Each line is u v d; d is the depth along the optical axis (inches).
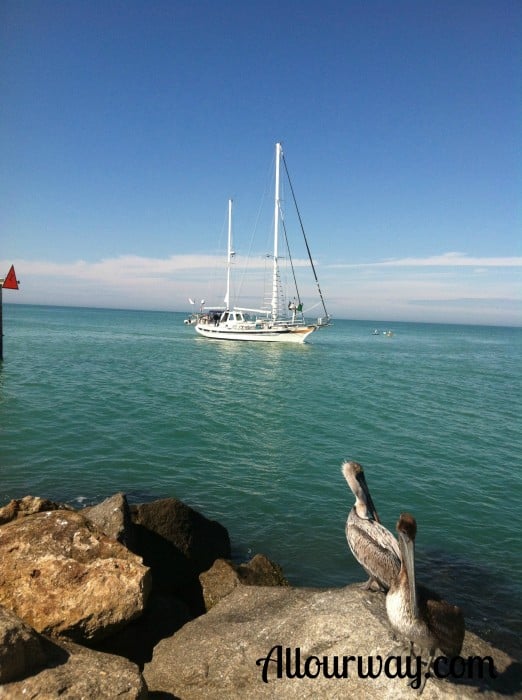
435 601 173.2
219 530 411.2
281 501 553.3
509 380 1761.8
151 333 3718.0
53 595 261.6
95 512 355.6
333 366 1983.3
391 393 1337.4
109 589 266.2
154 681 222.5
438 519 521.3
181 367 1747.0
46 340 2568.9
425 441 837.8
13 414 870.4
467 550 454.9
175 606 315.9
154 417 924.6
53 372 1409.9
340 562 425.1
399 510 545.0
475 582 400.8
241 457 711.1
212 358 2106.3
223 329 2952.8
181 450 728.3
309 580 396.2
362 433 880.3
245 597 271.6
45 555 274.8
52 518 300.2
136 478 604.4
